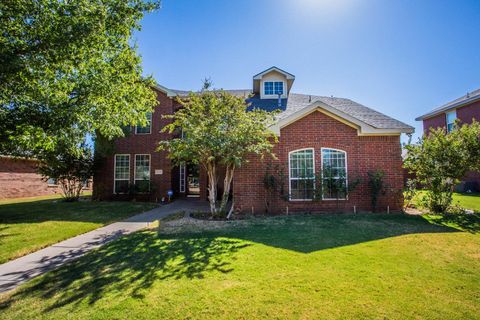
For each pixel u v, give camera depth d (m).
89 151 15.34
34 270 4.70
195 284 3.90
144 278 4.16
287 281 3.96
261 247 5.69
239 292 3.63
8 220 9.42
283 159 10.57
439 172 9.77
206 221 8.98
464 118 18.58
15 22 7.49
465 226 7.62
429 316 3.02
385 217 9.09
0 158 17.17
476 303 3.31
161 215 10.52
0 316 3.14
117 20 9.11
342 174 10.58
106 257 5.28
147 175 16.23
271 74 16.14
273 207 10.38
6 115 8.05
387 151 10.67
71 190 15.59
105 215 10.52
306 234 6.79
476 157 9.36
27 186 19.31
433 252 5.27
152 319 3.02
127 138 16.33
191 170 21.22
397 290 3.65
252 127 9.12
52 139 7.62
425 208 10.80
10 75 7.07
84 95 8.77
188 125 9.34
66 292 3.74
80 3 7.69
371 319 2.97
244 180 10.41
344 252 5.29
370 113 12.91
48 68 7.91
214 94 9.68
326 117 10.75
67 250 5.94
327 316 3.04
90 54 8.65
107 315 3.10
